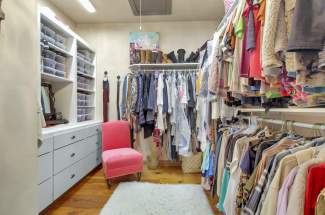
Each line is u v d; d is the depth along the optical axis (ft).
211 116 8.43
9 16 3.26
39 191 6.46
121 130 10.88
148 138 11.94
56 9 10.91
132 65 11.59
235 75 4.66
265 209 3.26
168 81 10.95
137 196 8.13
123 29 12.92
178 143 10.78
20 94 3.54
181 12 11.49
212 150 8.21
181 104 10.74
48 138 6.93
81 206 7.50
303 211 2.66
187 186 9.08
